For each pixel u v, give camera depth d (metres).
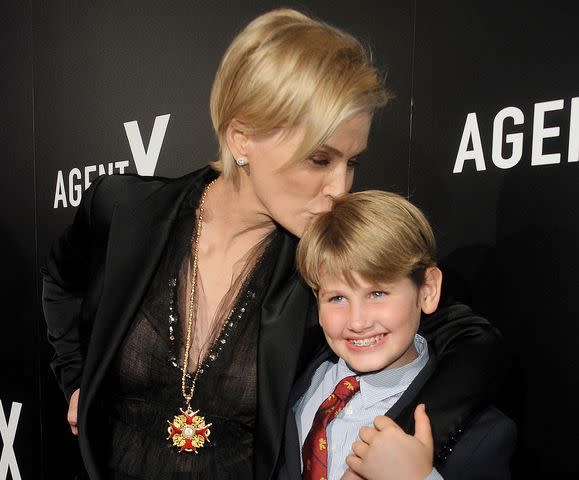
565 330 0.93
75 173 1.67
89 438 0.88
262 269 0.88
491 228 1.00
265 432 0.80
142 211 0.92
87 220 0.99
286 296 0.84
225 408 0.84
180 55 1.41
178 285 0.89
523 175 0.96
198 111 1.38
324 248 0.76
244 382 0.84
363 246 0.74
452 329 0.84
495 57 0.97
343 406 0.82
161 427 0.86
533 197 0.95
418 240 0.77
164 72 1.44
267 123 0.69
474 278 1.02
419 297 0.79
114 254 0.90
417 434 0.68
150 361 0.87
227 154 0.79
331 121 0.66
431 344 0.85
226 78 0.74
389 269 0.74
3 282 1.87
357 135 0.71
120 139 1.55
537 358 0.96
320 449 0.78
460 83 1.01
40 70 1.72
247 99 0.70
